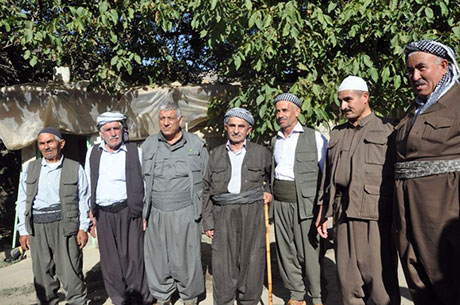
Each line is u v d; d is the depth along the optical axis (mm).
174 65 7434
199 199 3475
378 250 2535
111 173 3451
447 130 2107
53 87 5852
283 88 5277
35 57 5059
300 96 4539
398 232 2342
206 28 4590
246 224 3201
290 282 3404
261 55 4301
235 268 3252
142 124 6145
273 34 4199
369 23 4418
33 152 6141
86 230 3361
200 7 4293
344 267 2666
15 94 5758
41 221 3260
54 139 3279
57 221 3266
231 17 4340
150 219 3533
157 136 3561
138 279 3549
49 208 3262
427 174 2164
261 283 3268
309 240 3223
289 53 4570
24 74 8047
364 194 2549
